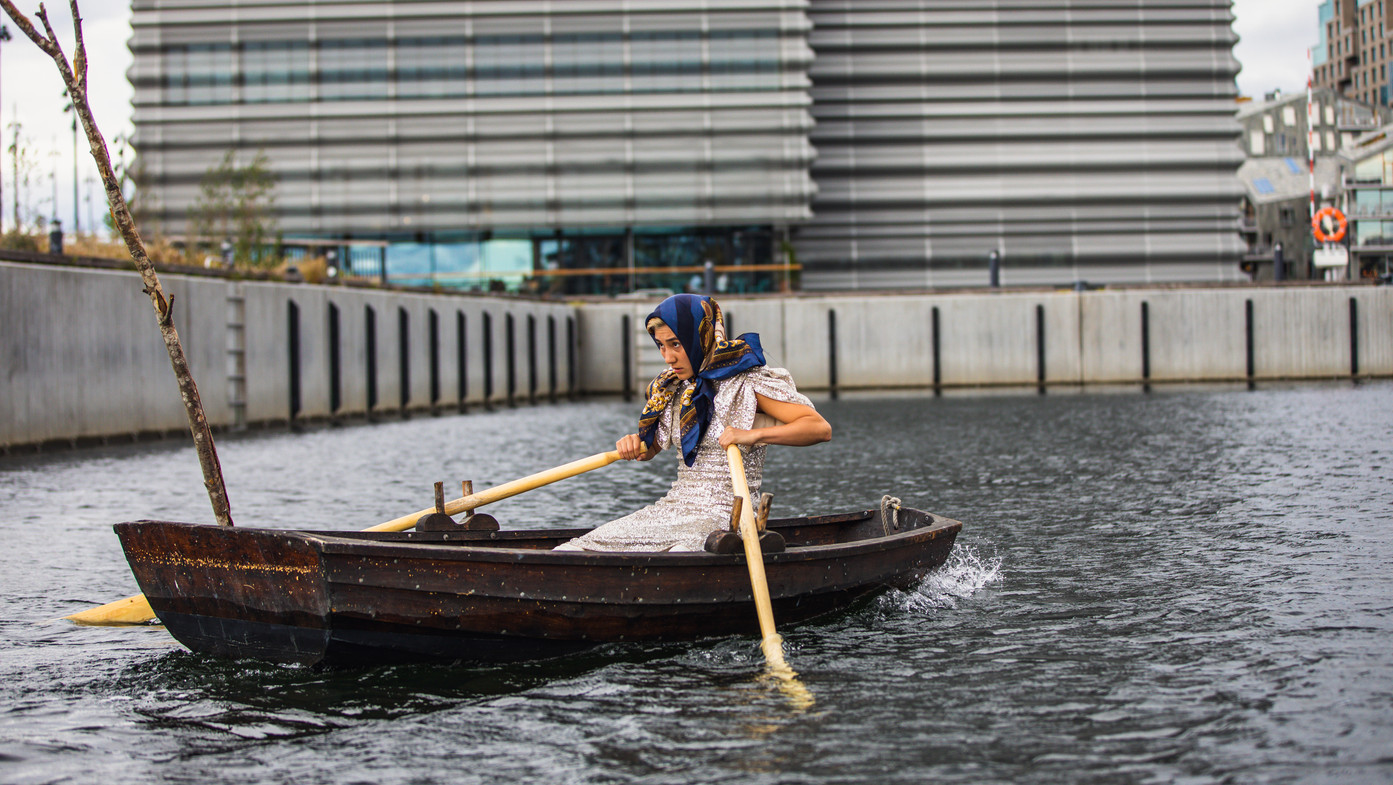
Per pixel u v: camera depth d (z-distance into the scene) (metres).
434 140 40.69
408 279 41.16
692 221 40.81
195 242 29.97
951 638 5.49
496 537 6.09
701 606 5.35
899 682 4.82
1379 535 7.87
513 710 4.53
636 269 41.72
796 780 3.79
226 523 5.85
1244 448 13.95
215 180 35.34
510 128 40.66
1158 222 44.34
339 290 22.39
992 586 6.60
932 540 6.42
